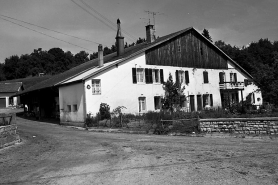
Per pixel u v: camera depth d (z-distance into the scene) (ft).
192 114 56.34
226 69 109.70
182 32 92.94
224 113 53.06
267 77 61.77
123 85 75.10
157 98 84.94
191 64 95.96
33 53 350.23
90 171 22.36
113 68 73.26
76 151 32.53
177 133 46.32
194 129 46.16
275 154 25.94
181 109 82.64
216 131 44.14
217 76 105.29
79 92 69.77
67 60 331.77
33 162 27.37
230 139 37.96
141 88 79.25
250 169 20.84
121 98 74.23
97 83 70.33
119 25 93.25
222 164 22.71
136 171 21.66
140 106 79.82
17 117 116.06
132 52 84.69
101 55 80.43
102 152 31.01
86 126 64.85
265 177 18.71
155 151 30.14
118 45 92.79
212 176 19.38
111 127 59.67
